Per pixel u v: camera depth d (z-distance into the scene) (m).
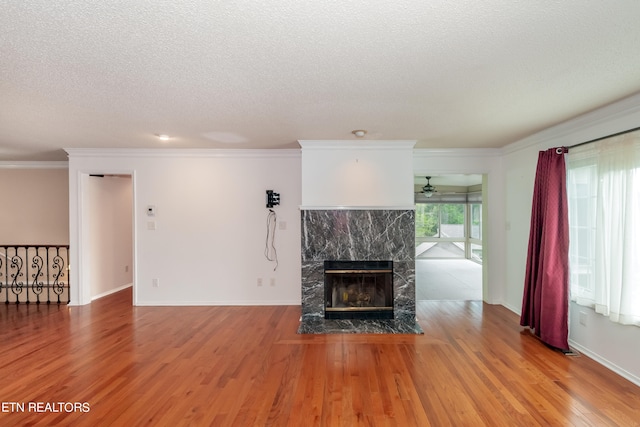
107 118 3.30
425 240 11.14
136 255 5.04
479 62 2.10
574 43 1.87
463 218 11.12
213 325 4.17
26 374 2.92
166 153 4.99
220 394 2.61
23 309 4.93
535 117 3.31
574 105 2.94
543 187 3.73
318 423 2.26
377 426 2.22
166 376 2.89
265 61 2.08
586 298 3.29
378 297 4.63
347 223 4.48
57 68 2.15
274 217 5.04
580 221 3.40
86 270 5.18
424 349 3.45
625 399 2.52
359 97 2.74
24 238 6.12
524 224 4.49
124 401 2.51
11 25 1.65
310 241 4.48
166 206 5.04
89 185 5.29
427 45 1.89
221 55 2.00
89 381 2.80
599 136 3.15
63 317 4.51
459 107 3.00
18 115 3.19
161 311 4.76
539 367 3.04
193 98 2.74
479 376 2.88
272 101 2.83
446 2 1.50
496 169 5.09
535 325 3.76
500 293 5.17
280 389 2.68
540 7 1.53
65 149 4.84
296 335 3.84
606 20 1.64
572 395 2.58
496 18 1.62
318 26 1.69
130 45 1.87
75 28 1.69
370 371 2.97
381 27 1.70
